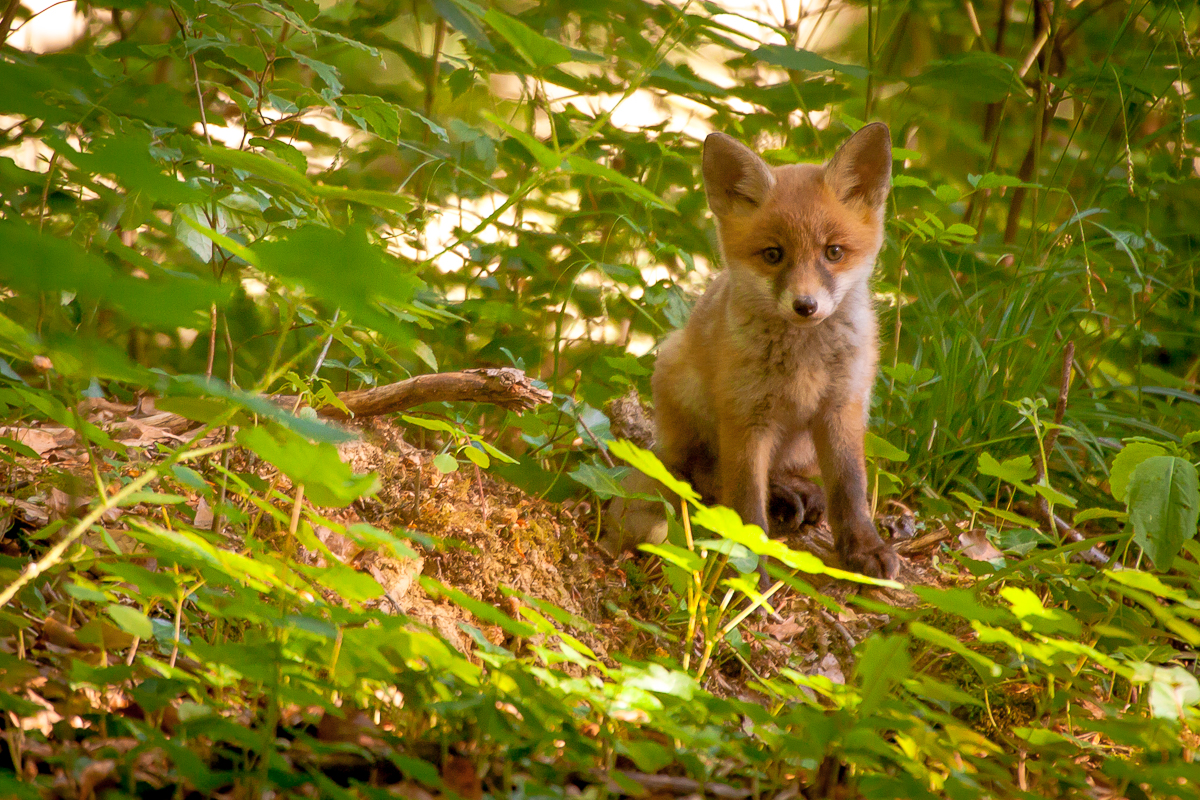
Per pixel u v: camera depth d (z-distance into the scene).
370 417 7.67
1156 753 4.67
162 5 8.16
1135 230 10.21
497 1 12.10
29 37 9.98
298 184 3.29
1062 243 10.85
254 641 4.23
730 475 8.34
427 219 9.56
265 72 6.96
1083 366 10.69
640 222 11.12
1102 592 5.95
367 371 8.02
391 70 13.20
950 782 3.65
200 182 6.00
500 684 3.98
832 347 8.05
